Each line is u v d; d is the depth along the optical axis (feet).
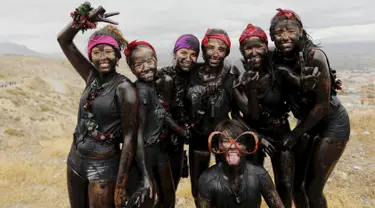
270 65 13.51
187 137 14.06
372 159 26.50
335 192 21.59
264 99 13.73
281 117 14.19
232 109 14.61
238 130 11.54
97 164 11.27
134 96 11.06
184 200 23.18
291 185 14.23
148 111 13.10
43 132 116.16
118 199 11.04
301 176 14.99
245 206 11.41
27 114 126.52
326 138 13.52
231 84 14.02
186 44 13.53
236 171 11.31
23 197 27.09
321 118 12.75
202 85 14.07
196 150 15.15
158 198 14.44
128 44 12.37
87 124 11.29
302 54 11.90
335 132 13.43
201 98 13.98
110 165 11.36
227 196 11.33
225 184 11.32
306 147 14.61
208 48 13.46
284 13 12.47
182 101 14.38
